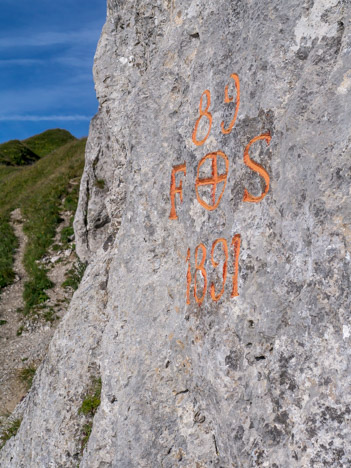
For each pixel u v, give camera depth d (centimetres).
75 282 1068
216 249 285
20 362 823
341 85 207
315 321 209
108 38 518
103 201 786
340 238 201
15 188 1939
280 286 230
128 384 353
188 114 339
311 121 218
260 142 253
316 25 226
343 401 194
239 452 249
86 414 418
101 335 441
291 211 226
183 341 318
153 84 385
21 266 1205
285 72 240
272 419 226
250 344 250
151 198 374
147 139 383
